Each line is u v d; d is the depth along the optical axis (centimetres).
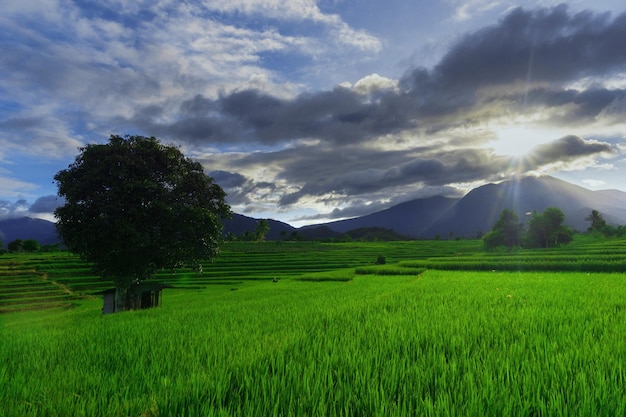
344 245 18212
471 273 3872
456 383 465
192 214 2588
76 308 4775
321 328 879
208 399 411
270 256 11356
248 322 1055
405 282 2803
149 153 2645
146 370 567
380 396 417
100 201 2425
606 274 3177
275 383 459
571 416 365
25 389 486
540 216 10288
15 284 7175
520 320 906
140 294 2934
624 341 661
